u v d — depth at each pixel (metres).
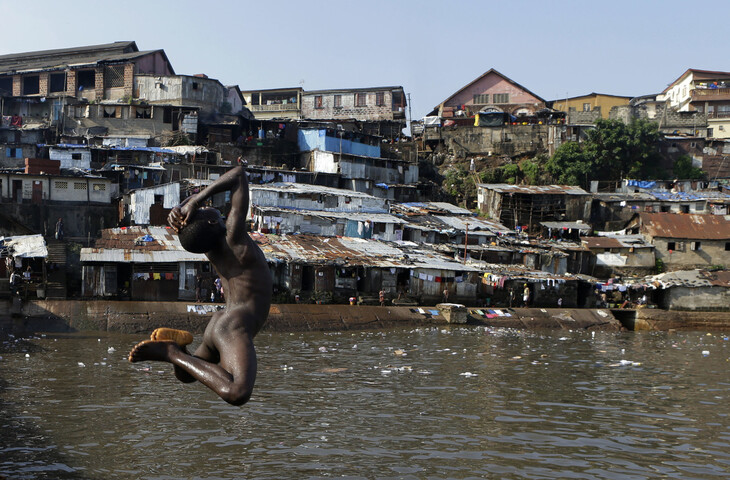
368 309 39.75
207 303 37.34
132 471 12.45
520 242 54.53
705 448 15.01
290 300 41.62
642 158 68.38
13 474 12.12
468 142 72.50
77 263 42.38
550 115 72.94
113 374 21.64
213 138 61.19
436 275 45.47
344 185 60.88
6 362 23.61
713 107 77.88
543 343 34.31
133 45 74.06
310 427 15.73
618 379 23.66
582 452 14.41
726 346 36.03
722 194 63.31
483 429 16.03
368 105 75.81
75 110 60.06
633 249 54.53
